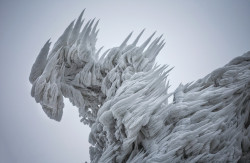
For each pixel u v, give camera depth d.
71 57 14.48
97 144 14.11
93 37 15.34
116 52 14.55
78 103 15.17
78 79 14.58
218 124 11.45
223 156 11.20
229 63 14.59
